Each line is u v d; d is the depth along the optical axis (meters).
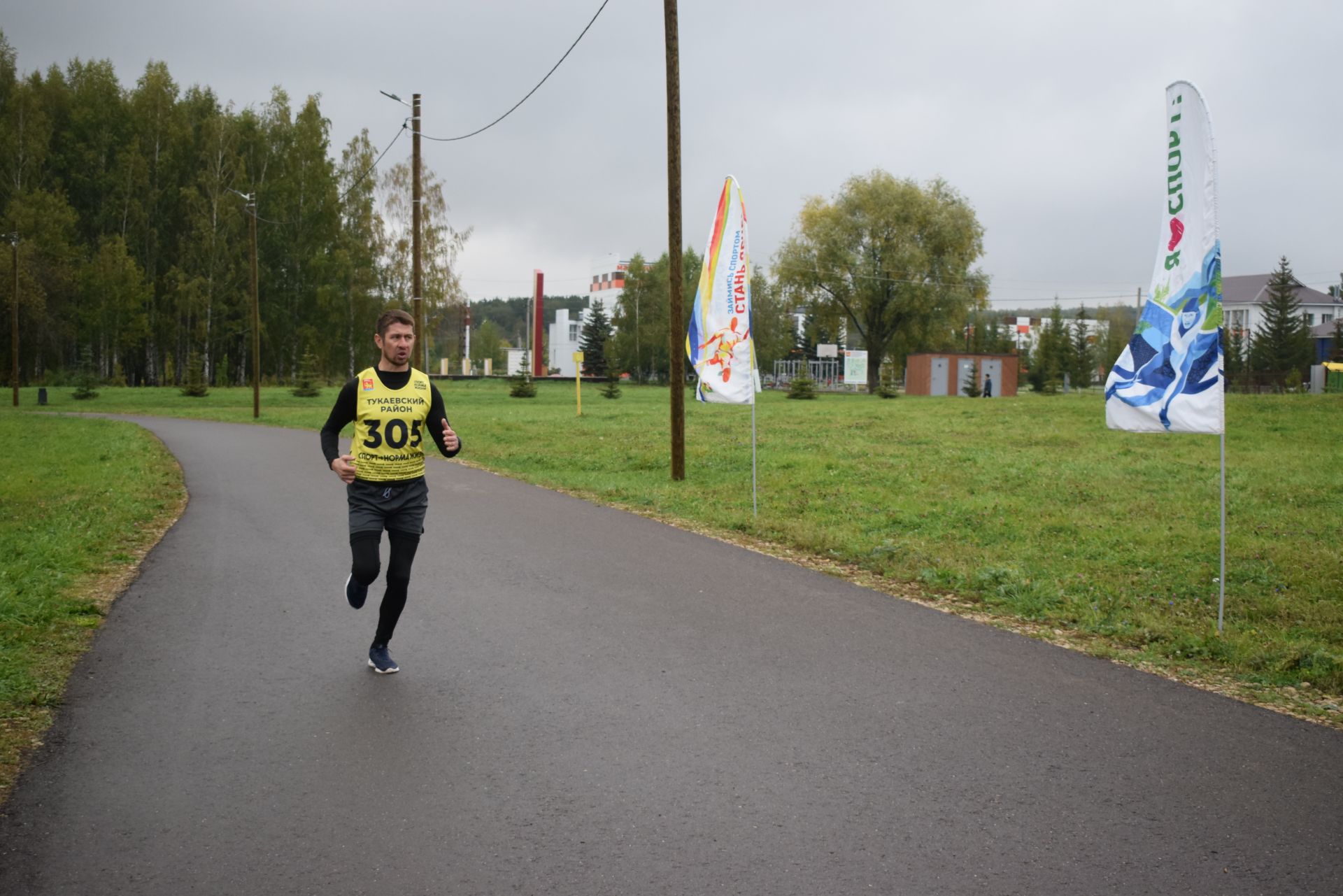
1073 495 12.84
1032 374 85.31
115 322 60.69
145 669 5.32
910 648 5.97
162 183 66.31
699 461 17.25
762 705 4.84
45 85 64.56
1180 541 9.68
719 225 11.90
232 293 64.56
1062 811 3.66
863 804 3.71
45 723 4.44
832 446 20.03
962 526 10.75
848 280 65.69
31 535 9.16
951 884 3.10
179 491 13.28
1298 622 6.89
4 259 54.44
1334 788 3.91
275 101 68.44
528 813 3.58
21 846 3.28
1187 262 6.56
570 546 9.25
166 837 3.37
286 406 43.12
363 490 5.13
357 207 67.44
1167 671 5.62
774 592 7.43
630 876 3.12
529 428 25.66
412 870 3.16
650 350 90.06
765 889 3.05
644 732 4.44
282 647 5.79
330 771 3.95
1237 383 61.06
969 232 64.88
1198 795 3.83
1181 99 6.51
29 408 40.44
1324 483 13.61
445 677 5.23
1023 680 5.35
